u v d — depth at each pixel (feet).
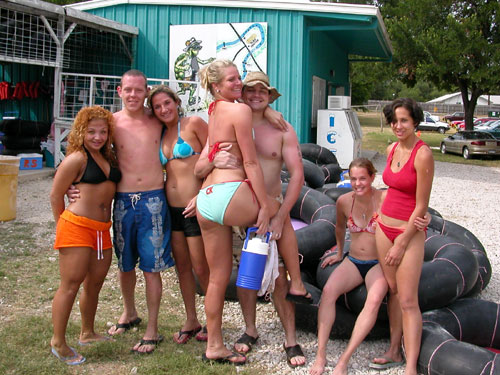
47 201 30.48
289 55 42.91
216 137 11.63
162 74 46.93
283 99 43.39
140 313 15.24
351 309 13.20
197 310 15.70
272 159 12.16
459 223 28.30
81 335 13.16
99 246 12.15
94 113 11.81
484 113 210.59
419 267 11.35
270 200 11.78
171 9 45.98
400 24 76.38
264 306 15.98
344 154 44.83
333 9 40.83
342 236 13.88
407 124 10.93
